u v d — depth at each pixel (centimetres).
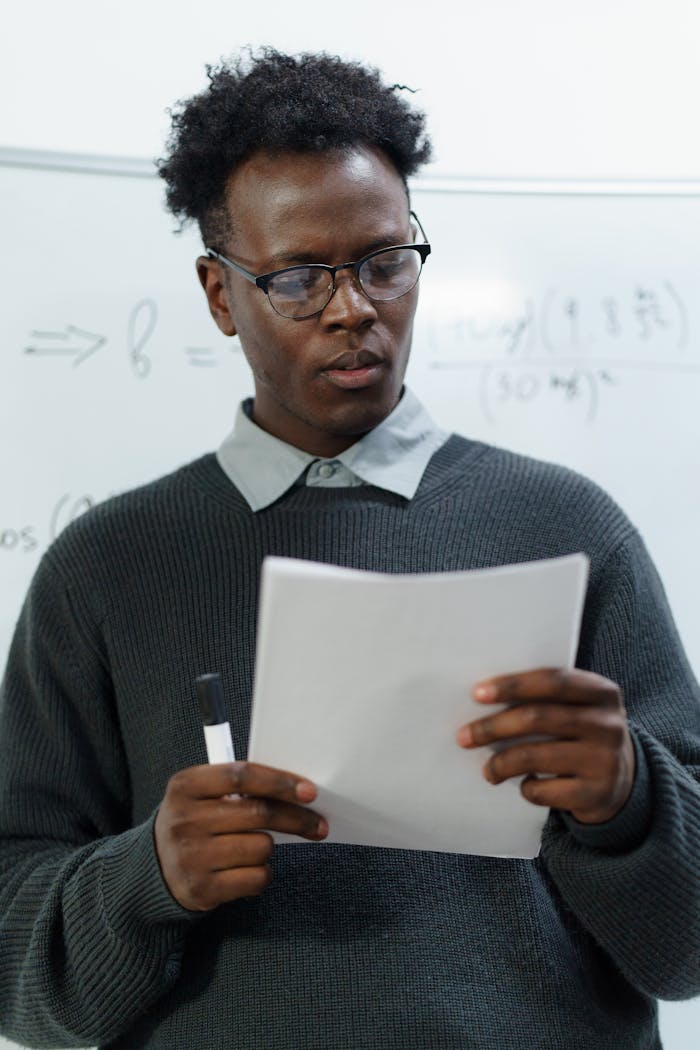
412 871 87
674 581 147
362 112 95
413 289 94
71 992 87
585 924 84
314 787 73
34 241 139
